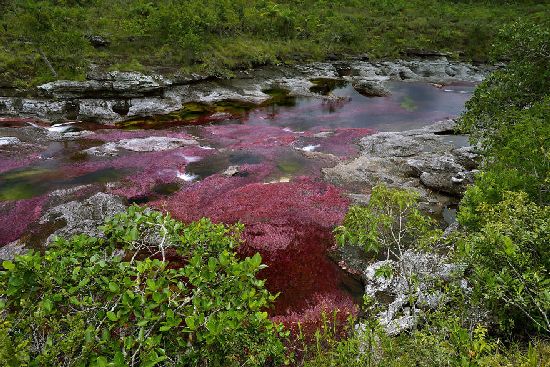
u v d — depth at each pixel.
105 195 19.62
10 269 5.64
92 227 17.19
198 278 6.12
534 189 11.16
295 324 12.38
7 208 18.69
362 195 20.72
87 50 39.41
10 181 21.52
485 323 8.71
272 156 25.72
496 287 6.88
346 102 39.47
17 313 6.04
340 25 56.78
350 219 8.55
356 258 15.89
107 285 6.03
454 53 55.94
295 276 15.05
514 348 7.83
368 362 6.69
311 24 56.44
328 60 53.31
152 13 46.50
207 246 7.34
